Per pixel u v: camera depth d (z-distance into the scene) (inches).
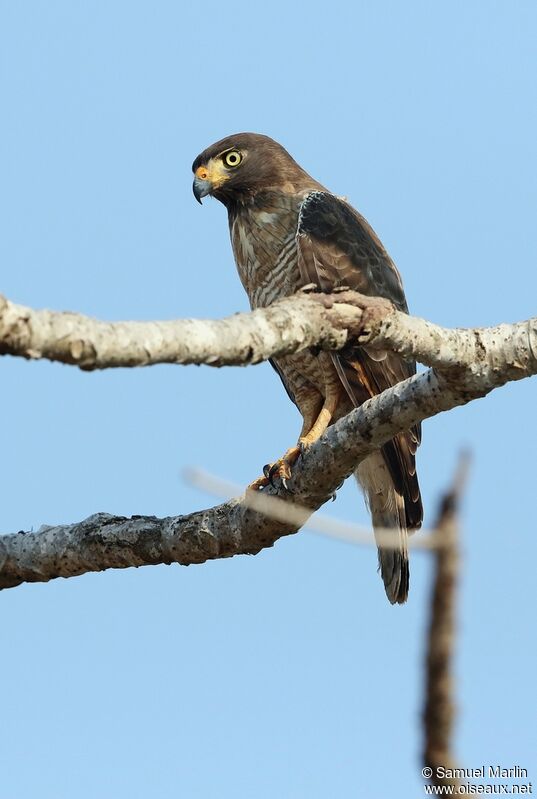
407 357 351.3
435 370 364.2
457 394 367.6
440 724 161.5
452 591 158.4
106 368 279.3
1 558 443.5
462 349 355.9
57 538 438.0
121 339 277.3
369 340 337.1
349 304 332.5
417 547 159.3
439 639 159.8
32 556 441.1
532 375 358.6
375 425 387.5
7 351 265.4
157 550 430.0
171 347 286.8
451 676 160.7
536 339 352.8
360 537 189.9
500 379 361.1
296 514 409.4
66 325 269.4
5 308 260.4
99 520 437.4
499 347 357.1
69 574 442.3
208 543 423.8
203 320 298.8
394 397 381.1
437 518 158.7
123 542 431.8
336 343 333.7
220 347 298.4
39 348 267.0
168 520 430.6
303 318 321.7
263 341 309.6
